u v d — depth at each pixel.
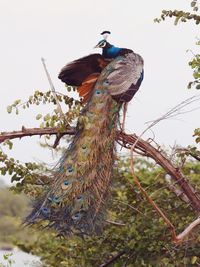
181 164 12.23
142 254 13.33
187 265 12.79
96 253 13.99
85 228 11.66
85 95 12.91
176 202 13.24
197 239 12.14
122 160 14.15
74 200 11.77
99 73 12.94
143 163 14.91
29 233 15.91
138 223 13.23
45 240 15.27
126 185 13.62
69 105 11.88
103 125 12.39
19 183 12.36
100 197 11.89
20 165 12.27
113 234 13.62
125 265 13.52
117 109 12.57
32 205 11.83
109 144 12.27
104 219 11.83
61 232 11.65
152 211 13.29
